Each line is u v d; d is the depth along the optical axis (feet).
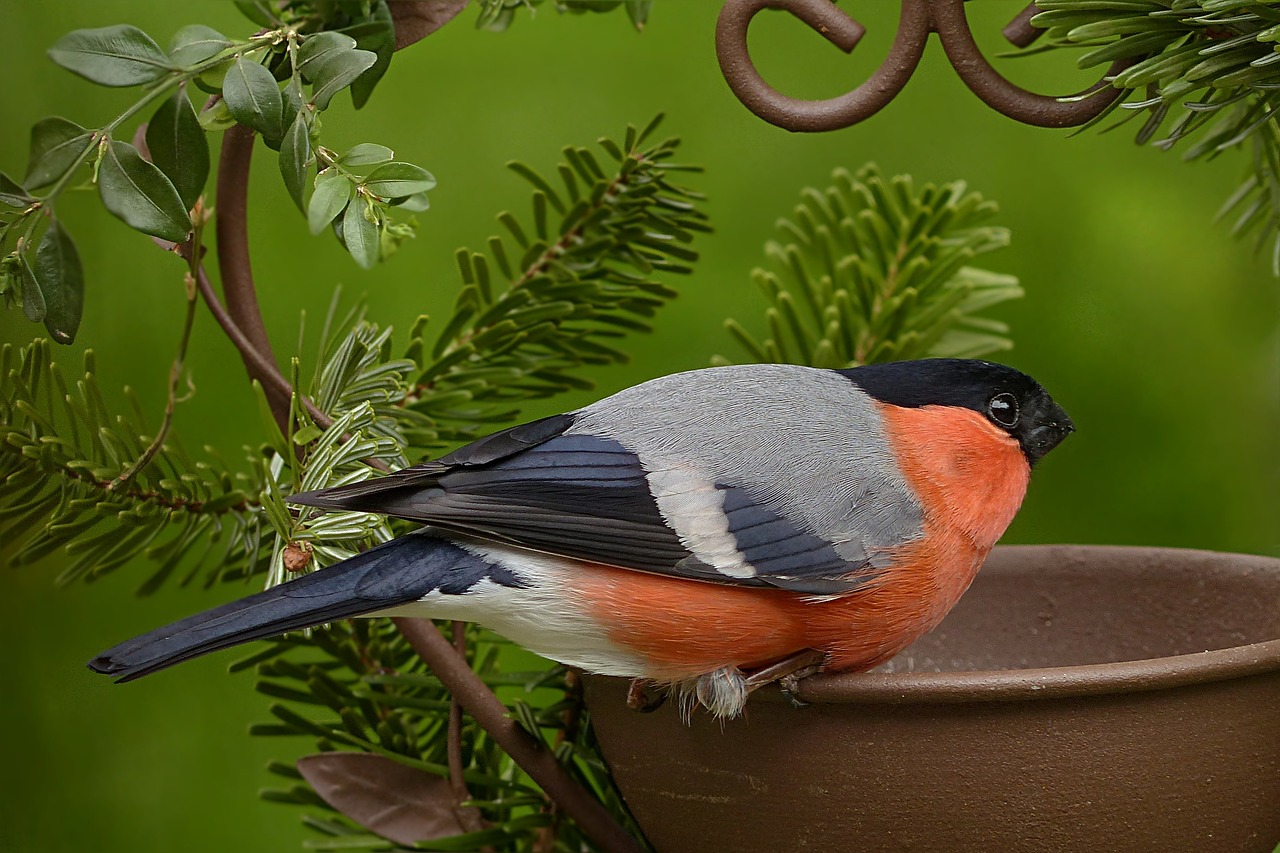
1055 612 11.14
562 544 9.03
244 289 10.57
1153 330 14.89
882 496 9.49
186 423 14.73
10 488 10.07
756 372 10.28
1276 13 8.52
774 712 8.47
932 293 13.34
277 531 9.92
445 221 15.40
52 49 8.34
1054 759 8.09
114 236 14.57
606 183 11.83
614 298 12.10
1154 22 9.01
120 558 10.49
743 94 9.73
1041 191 15.30
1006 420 10.25
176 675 14.57
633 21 11.43
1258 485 14.49
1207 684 8.07
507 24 11.38
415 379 12.06
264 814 14.49
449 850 10.45
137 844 14.23
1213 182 15.03
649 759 9.10
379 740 11.38
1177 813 8.22
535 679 10.96
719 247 15.67
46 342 9.97
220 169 10.48
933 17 9.51
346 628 11.39
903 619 9.43
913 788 8.28
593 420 9.74
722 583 9.01
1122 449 14.78
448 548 9.21
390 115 15.42
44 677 14.24
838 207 13.46
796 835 8.64
